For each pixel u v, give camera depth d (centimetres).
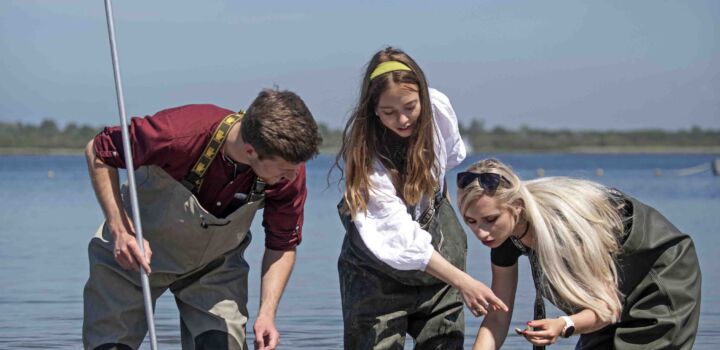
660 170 5669
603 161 8350
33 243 1491
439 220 552
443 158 545
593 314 475
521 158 9750
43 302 970
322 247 1429
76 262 1270
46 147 10456
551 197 478
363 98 529
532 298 973
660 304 486
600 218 477
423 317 557
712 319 872
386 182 532
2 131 10394
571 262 474
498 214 475
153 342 491
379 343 547
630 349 489
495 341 514
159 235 504
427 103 527
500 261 510
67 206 2414
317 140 459
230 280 522
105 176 495
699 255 1312
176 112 491
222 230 501
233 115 489
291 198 506
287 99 457
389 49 532
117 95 496
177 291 526
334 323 863
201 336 512
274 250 522
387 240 527
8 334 818
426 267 518
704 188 3316
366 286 546
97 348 511
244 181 493
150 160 486
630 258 486
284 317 891
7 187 3525
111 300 514
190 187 493
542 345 496
